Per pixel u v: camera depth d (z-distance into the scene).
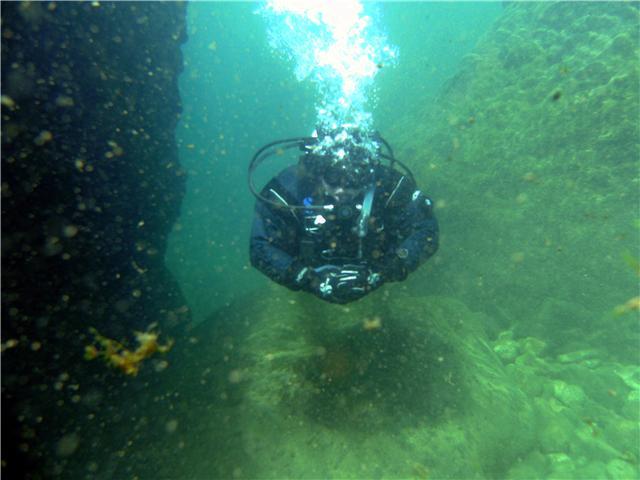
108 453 2.98
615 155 4.01
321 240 2.79
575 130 4.31
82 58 4.54
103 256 4.88
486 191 4.94
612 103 4.07
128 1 5.39
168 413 3.13
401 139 7.23
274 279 2.79
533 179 4.55
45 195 3.99
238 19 29.53
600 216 4.04
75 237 4.38
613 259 3.94
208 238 21.14
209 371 3.37
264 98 29.70
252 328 3.65
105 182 4.93
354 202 2.74
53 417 3.42
